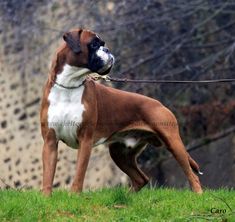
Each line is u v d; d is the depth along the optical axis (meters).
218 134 19.89
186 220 9.61
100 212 10.02
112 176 18.86
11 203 9.92
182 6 18.30
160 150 19.69
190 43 19.14
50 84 10.71
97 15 18.58
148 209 10.07
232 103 20.08
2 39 19.67
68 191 10.93
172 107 19.00
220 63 19.20
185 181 20.11
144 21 18.31
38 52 19.17
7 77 19.89
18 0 19.42
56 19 19.16
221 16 19.52
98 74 11.27
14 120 19.88
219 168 20.77
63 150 19.22
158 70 18.42
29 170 19.66
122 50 18.33
